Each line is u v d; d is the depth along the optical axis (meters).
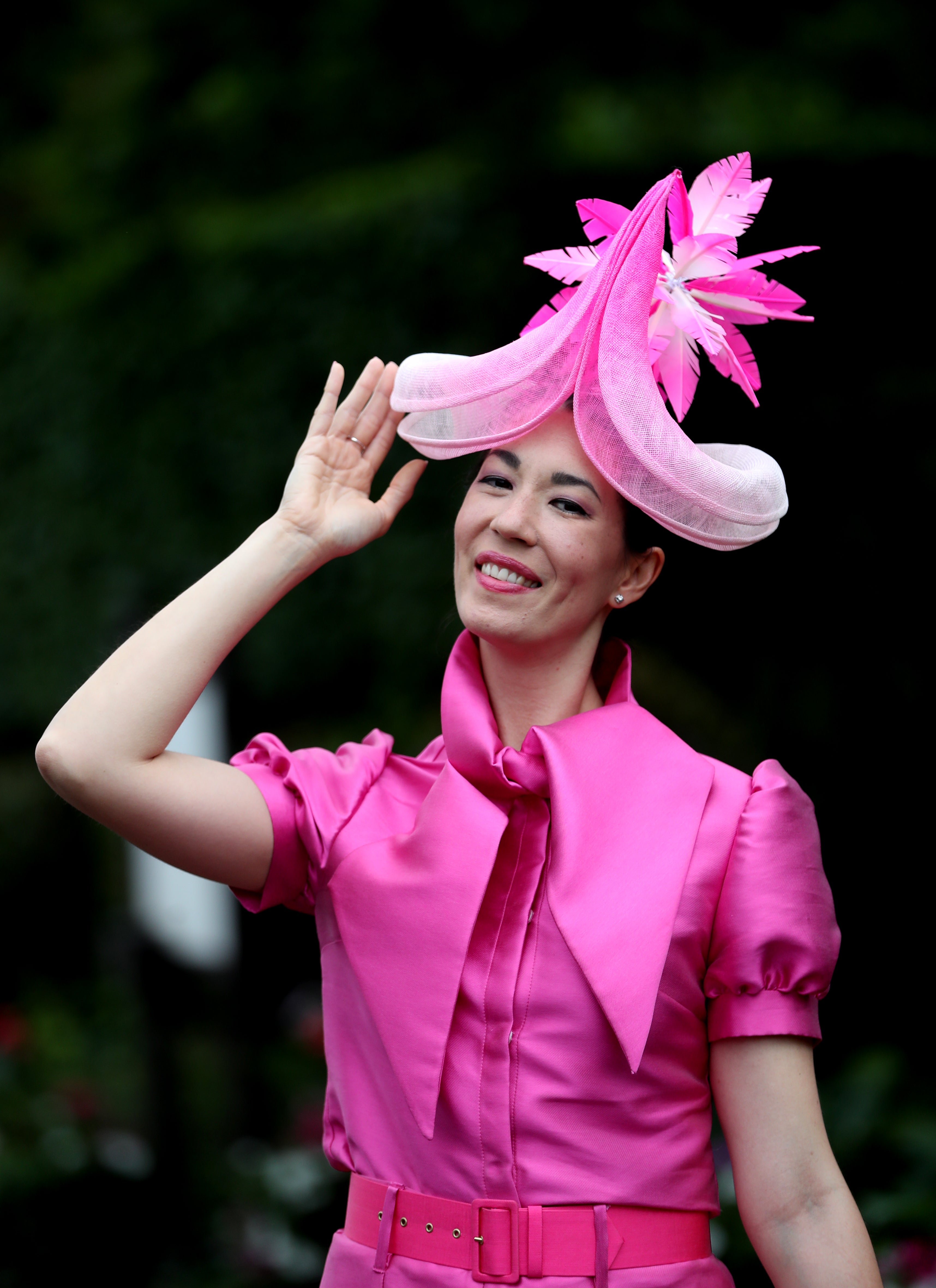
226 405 23.59
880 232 17.64
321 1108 17.62
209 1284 14.52
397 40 27.08
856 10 25.42
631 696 6.62
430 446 6.61
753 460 6.63
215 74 29.47
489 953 6.08
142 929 19.38
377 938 6.18
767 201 17.70
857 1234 5.88
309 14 28.42
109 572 25.58
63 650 26.48
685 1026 6.06
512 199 20.77
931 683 18.91
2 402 27.12
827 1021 19.36
